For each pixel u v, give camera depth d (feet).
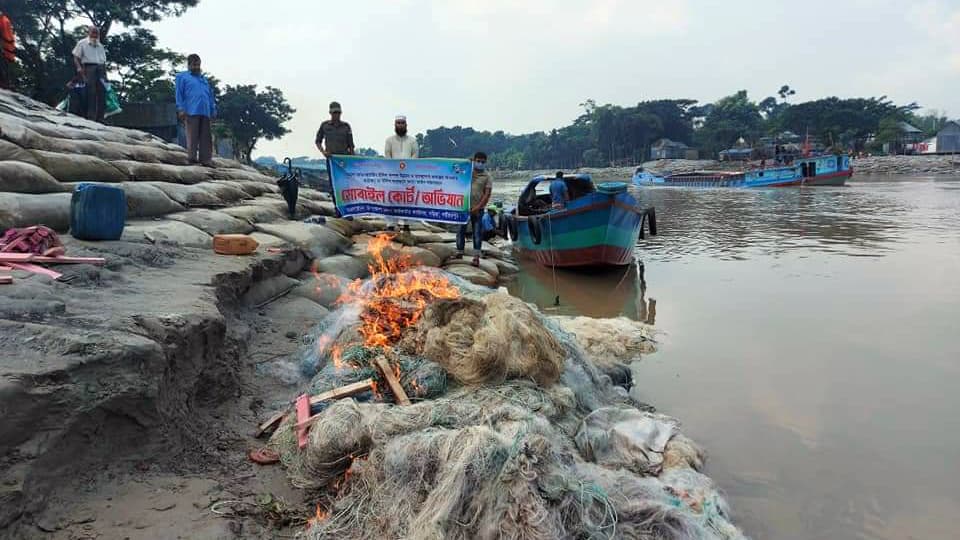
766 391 21.52
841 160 135.85
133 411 12.32
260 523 11.68
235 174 49.83
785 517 14.44
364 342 18.61
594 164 395.34
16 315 13.55
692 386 22.06
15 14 96.63
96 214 22.67
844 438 18.12
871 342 26.35
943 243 51.24
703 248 53.62
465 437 11.15
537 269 48.01
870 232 59.00
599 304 35.42
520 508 10.28
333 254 34.06
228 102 166.61
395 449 11.73
